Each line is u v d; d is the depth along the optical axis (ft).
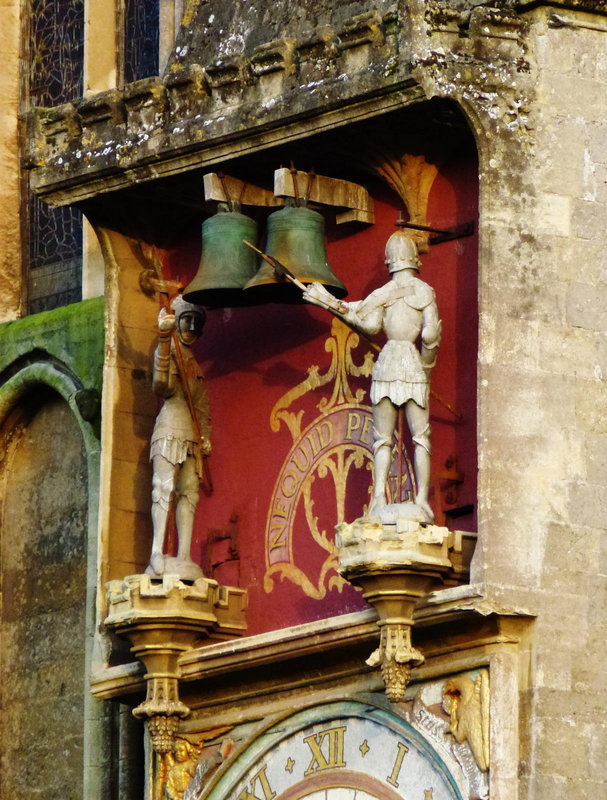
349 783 101.40
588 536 98.27
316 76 102.47
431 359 100.68
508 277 99.09
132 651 105.81
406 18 99.66
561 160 100.27
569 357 99.30
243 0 111.14
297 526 105.91
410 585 97.96
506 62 100.32
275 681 104.37
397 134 102.47
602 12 101.45
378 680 101.45
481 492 97.66
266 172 106.63
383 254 104.99
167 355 106.83
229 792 105.09
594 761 96.73
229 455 108.47
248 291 104.73
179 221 111.65
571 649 97.19
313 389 106.42
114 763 115.65
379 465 100.17
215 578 107.96
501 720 96.84
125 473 110.52
